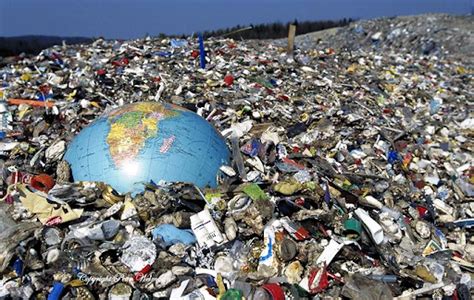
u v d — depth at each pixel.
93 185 6.60
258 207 6.52
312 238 6.43
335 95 15.62
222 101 12.88
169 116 7.11
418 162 10.95
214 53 19.14
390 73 21.02
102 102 12.58
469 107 17.86
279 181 7.58
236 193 6.75
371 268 6.25
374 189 8.33
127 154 6.67
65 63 17.36
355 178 8.63
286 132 10.98
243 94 13.80
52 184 6.96
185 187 6.54
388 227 7.16
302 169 8.21
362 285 5.71
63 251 5.82
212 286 5.66
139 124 6.90
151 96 13.09
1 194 7.12
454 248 7.54
